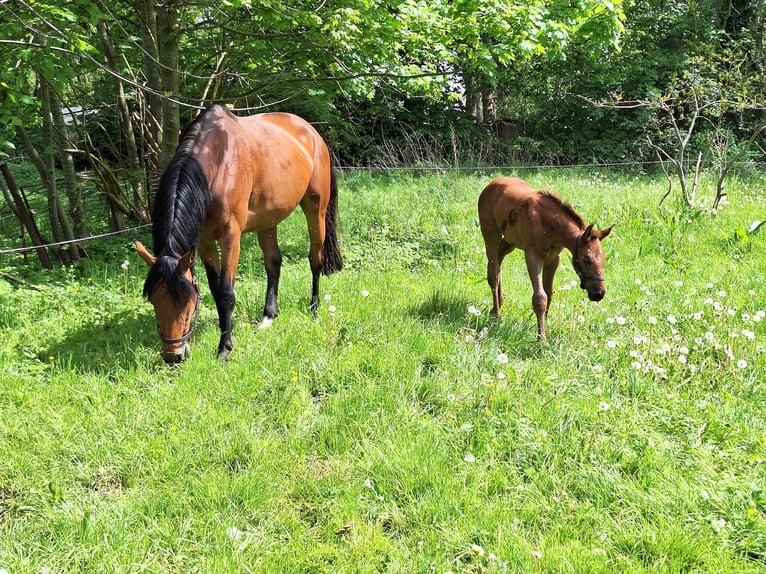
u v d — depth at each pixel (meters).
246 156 4.74
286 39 7.03
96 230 8.72
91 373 4.16
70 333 4.90
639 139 16.52
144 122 8.76
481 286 6.36
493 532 2.88
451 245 7.76
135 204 8.67
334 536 2.92
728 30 18.28
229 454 3.41
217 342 4.79
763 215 8.54
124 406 3.80
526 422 3.67
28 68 5.83
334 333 4.71
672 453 3.43
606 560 2.68
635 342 4.43
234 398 3.92
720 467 3.35
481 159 15.48
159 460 3.37
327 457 3.50
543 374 4.24
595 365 4.34
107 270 6.86
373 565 2.71
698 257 7.22
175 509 3.01
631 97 17.06
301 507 3.13
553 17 7.71
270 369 4.27
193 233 4.17
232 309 4.63
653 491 3.09
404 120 16.42
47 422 3.62
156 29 7.20
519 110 18.48
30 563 2.67
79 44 4.93
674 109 16.72
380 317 5.11
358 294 5.82
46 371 4.25
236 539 2.84
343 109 15.84
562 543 2.83
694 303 5.60
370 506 3.08
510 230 5.19
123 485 3.26
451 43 7.54
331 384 4.14
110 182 8.31
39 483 3.17
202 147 4.43
